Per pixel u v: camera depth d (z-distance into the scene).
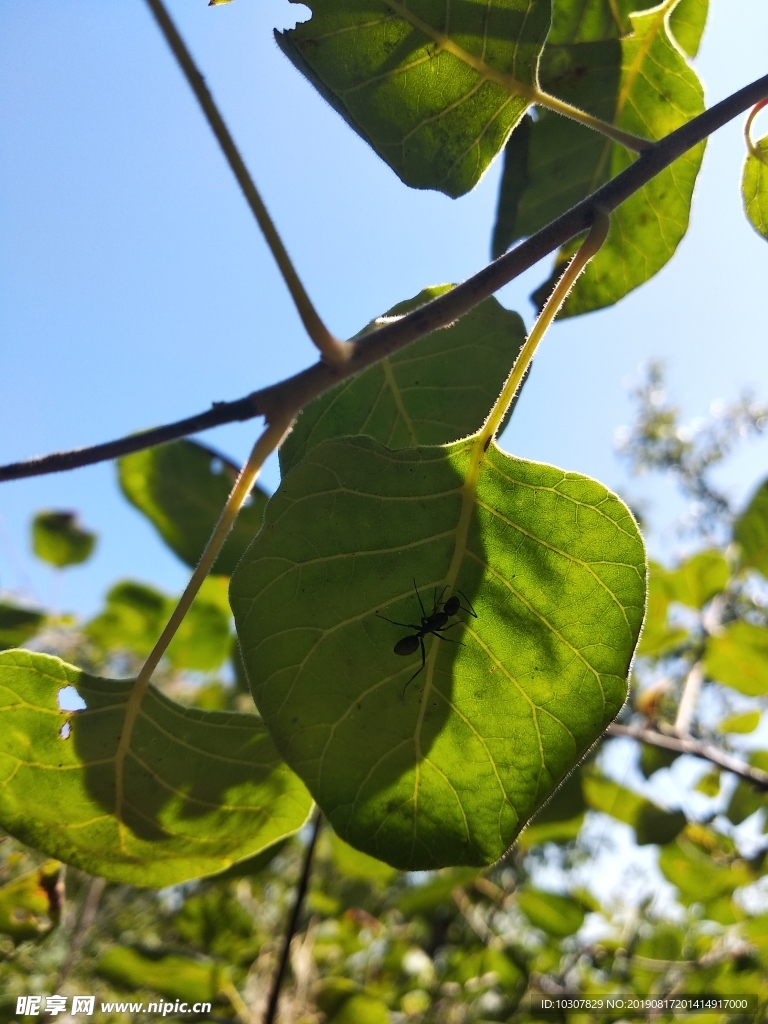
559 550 0.11
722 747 0.36
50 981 0.34
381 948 0.47
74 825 0.13
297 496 0.12
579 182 0.18
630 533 0.11
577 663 0.11
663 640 0.29
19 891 0.19
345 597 0.11
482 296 0.11
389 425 0.14
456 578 0.11
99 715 0.12
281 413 0.10
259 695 0.11
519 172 0.18
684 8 0.19
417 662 0.11
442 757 0.11
